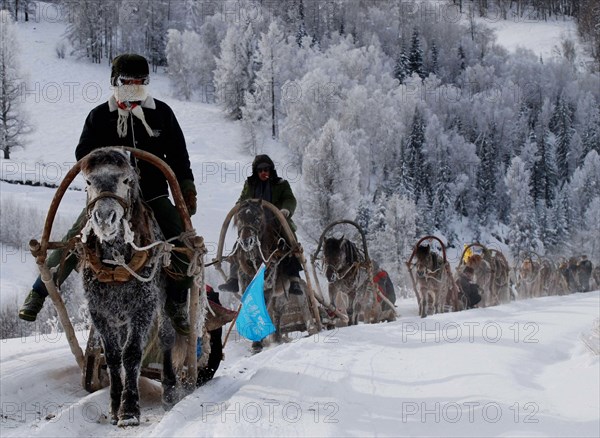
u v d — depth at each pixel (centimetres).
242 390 613
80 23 8106
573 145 9475
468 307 1662
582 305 1394
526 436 469
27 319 627
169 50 8256
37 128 5569
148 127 621
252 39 7681
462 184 7606
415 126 7512
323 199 4447
